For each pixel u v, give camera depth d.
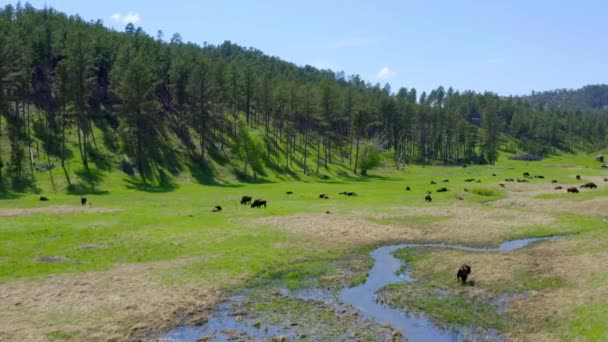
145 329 25.33
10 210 59.47
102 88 125.38
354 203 70.19
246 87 142.75
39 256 38.03
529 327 25.59
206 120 122.38
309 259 40.12
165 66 140.00
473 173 136.50
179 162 110.44
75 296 29.28
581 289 30.36
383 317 27.38
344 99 147.12
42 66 122.19
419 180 115.06
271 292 31.72
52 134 103.56
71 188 86.44
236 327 25.86
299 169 126.25
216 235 47.06
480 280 33.94
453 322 26.58
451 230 52.41
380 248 44.78
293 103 137.25
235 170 115.88
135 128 105.88
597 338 23.00
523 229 52.56
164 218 55.03
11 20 132.38
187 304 28.92
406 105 174.25
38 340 23.19
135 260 38.00
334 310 28.36
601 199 70.31
